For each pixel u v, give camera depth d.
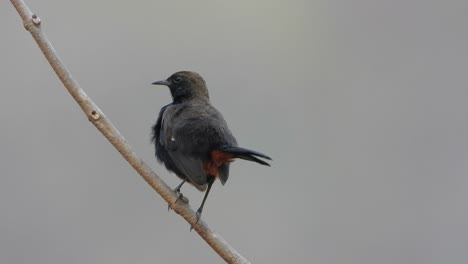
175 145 9.78
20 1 8.62
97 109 8.58
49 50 8.59
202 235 8.62
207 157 9.70
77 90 8.59
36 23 8.58
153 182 8.65
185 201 8.69
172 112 10.20
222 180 9.79
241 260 8.56
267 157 9.38
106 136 8.62
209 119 9.83
